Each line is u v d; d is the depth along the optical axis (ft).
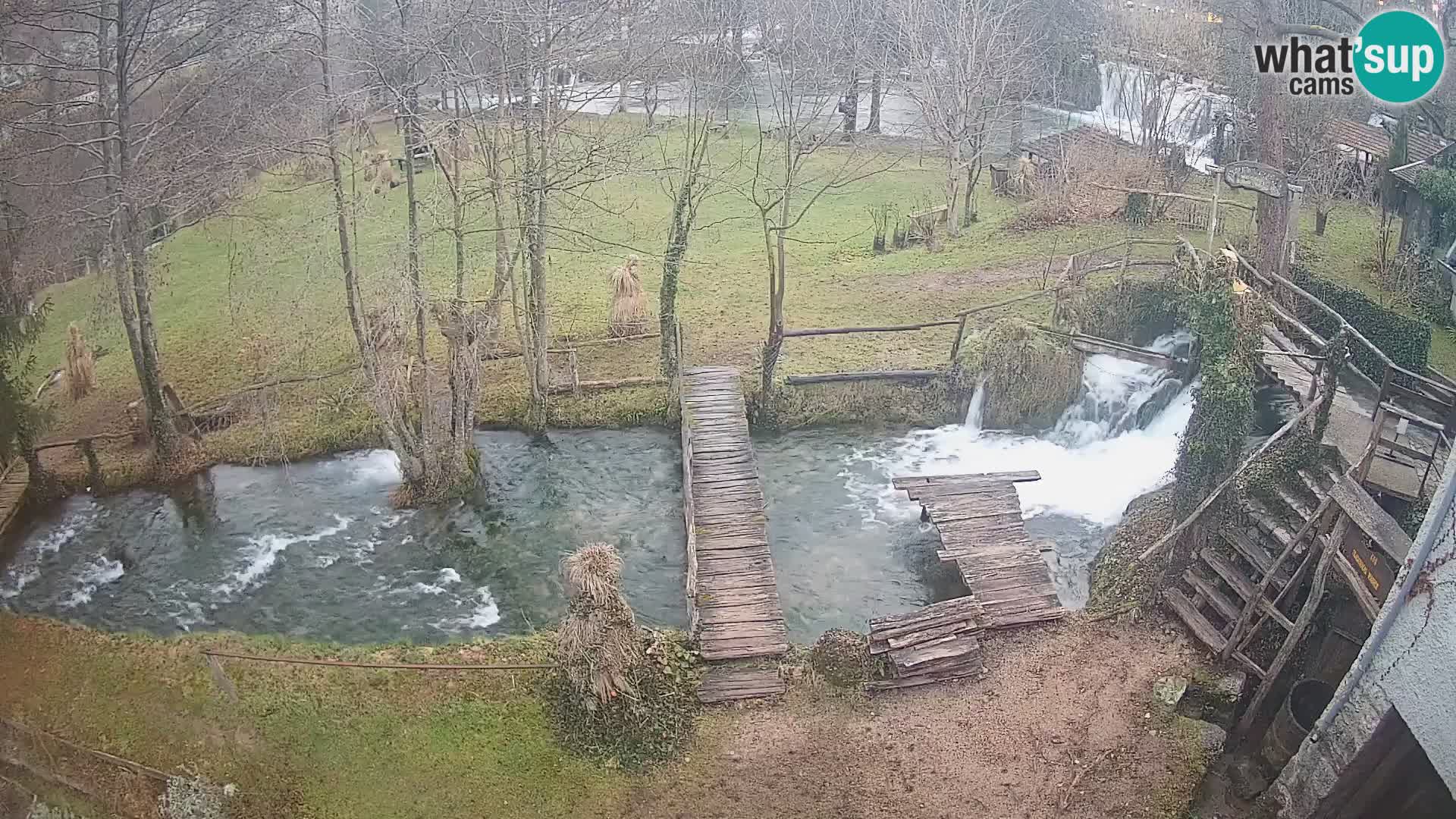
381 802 43.80
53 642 54.80
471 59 70.18
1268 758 46.21
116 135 63.72
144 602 58.95
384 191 112.37
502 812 43.27
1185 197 98.48
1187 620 51.47
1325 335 71.10
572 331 88.22
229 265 95.04
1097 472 69.46
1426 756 38.17
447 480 67.26
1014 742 46.24
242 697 49.67
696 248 106.63
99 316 79.61
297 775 45.11
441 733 47.24
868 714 48.16
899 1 125.80
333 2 70.03
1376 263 85.76
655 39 99.04
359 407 75.87
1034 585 55.77
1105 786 43.93
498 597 59.21
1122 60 138.62
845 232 111.34
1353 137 107.55
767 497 68.39
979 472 69.36
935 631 51.29
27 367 67.67
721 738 46.96
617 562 47.96
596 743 46.11
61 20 70.69
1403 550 40.37
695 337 86.48
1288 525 51.16
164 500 68.13
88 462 69.15
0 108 66.59
